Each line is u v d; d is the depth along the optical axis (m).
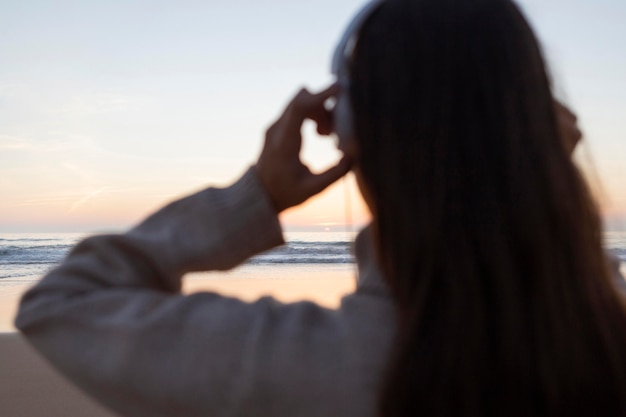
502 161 0.84
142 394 0.87
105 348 0.88
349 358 0.87
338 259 22.50
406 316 0.84
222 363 0.87
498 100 0.85
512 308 0.81
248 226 0.96
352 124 0.92
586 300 0.85
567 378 0.81
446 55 0.87
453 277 0.82
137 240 0.95
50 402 4.98
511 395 0.80
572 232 0.85
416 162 0.85
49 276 0.95
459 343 0.80
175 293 0.97
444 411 0.80
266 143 0.98
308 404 0.86
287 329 0.89
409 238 0.84
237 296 0.96
